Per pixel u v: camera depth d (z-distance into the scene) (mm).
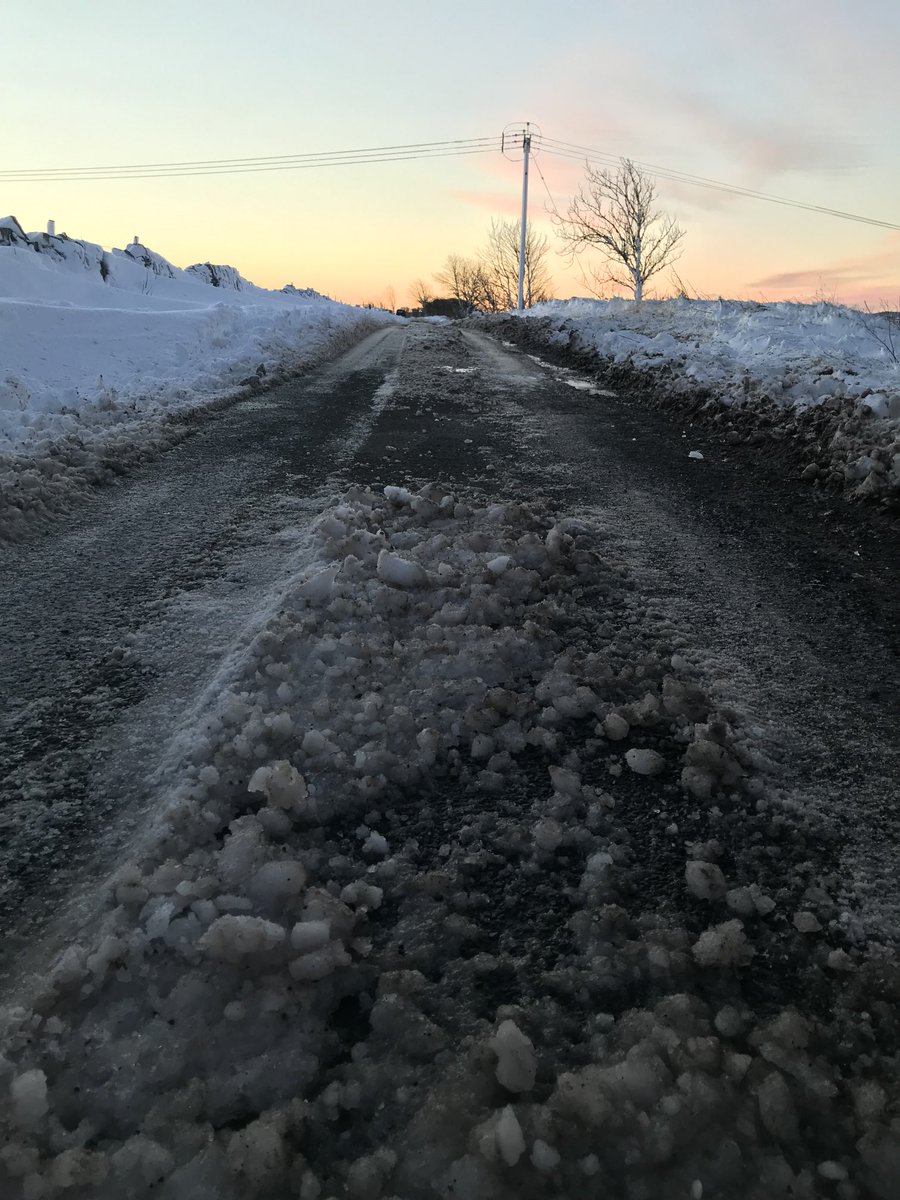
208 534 4383
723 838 2104
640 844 2080
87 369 10133
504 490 5324
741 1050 1523
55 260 21656
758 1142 1339
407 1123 1371
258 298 35406
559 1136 1336
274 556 4012
